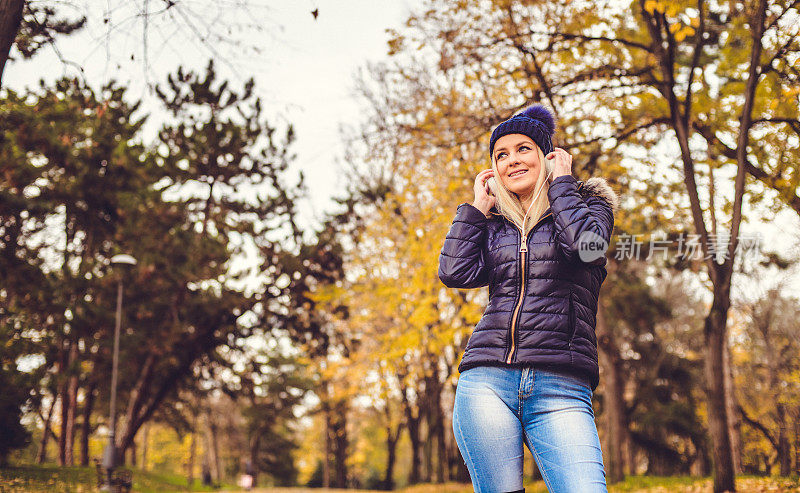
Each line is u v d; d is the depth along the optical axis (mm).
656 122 11188
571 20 11000
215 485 48844
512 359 1825
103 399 36688
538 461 1811
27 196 25047
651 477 19359
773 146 10414
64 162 25688
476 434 1843
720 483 9734
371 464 74688
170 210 27297
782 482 9945
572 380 1809
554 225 1907
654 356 32438
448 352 20891
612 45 11461
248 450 66938
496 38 11469
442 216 13844
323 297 19422
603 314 20938
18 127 18656
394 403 41250
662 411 30703
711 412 9961
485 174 2176
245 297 27422
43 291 24031
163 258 25453
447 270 2074
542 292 1874
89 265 26312
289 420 62094
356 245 22969
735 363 29125
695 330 32156
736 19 9992
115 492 17156
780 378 25391
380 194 18438
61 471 20938
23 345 22031
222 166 27172
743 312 25859
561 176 1964
